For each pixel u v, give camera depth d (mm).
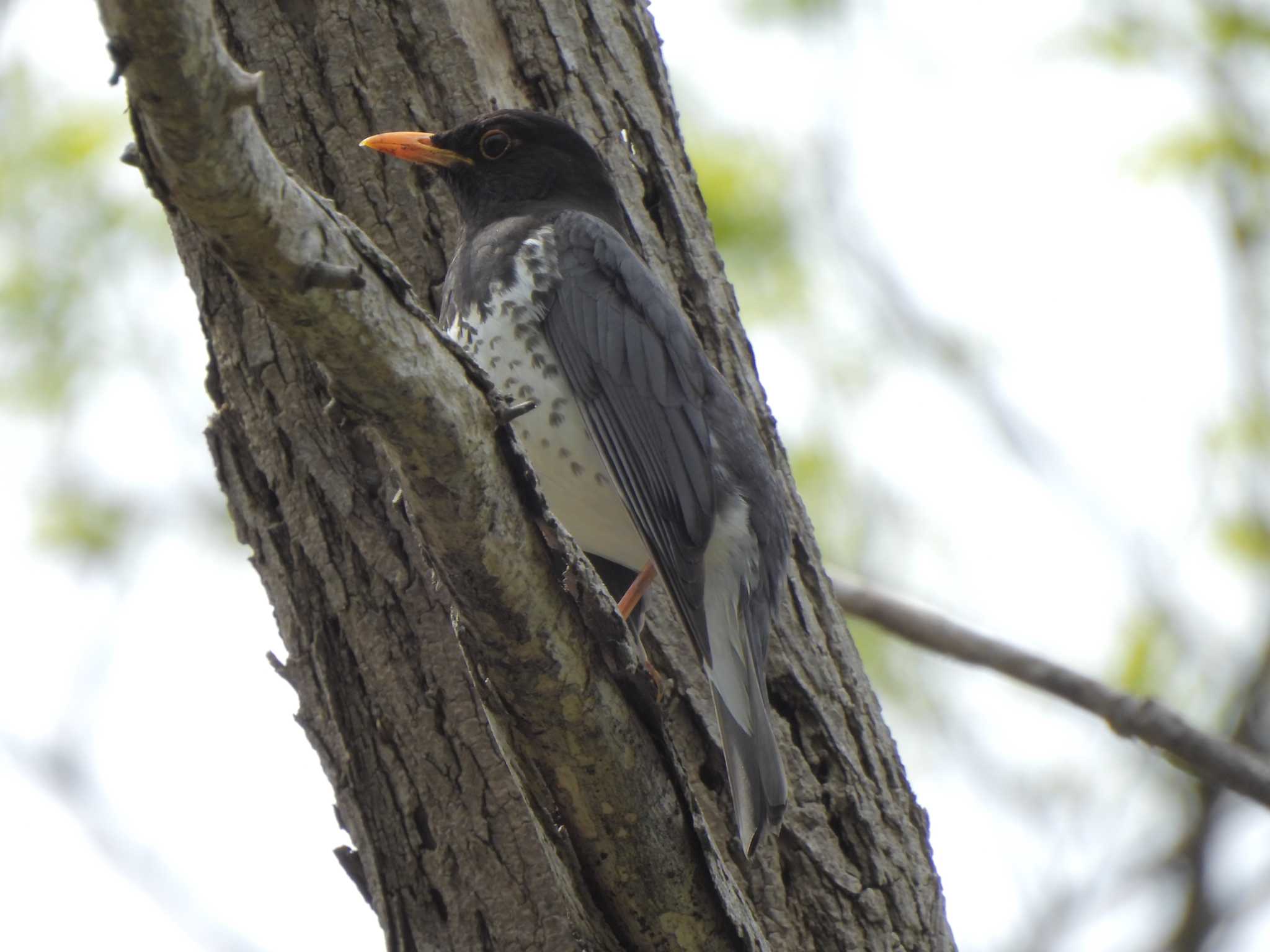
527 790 7387
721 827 8836
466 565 6727
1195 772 12023
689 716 9234
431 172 9891
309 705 8914
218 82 5141
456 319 10031
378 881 8680
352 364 6141
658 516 9805
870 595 12922
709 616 9438
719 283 10500
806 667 9516
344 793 8789
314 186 9641
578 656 6969
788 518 10117
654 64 10578
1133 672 17500
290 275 5805
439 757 8578
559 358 10211
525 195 10633
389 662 8672
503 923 8422
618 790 7223
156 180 5570
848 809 9070
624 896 7484
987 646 12469
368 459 8805
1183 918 18141
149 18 4875
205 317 9133
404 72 9781
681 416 9969
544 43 10242
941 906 9180
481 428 6508
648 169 10414
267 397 8930
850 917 8805
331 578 8797
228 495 9180
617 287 10250
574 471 10273
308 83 9656
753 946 7602
